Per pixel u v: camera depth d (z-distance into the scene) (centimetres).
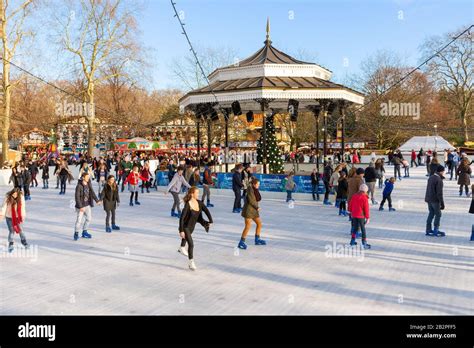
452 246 1109
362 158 4988
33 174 3012
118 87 5056
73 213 1759
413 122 5762
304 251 1066
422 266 917
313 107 2814
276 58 2530
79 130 5997
